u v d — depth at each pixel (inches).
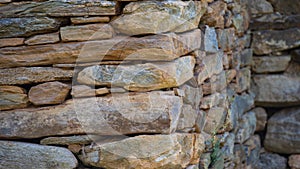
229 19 69.9
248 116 80.8
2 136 46.6
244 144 78.5
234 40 73.5
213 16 60.8
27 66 45.8
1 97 46.4
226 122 64.8
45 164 45.8
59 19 44.9
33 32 45.3
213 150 58.4
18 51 45.6
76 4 44.1
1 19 45.7
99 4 43.7
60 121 45.2
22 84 46.1
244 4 81.7
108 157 44.6
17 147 46.3
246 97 80.4
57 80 45.4
